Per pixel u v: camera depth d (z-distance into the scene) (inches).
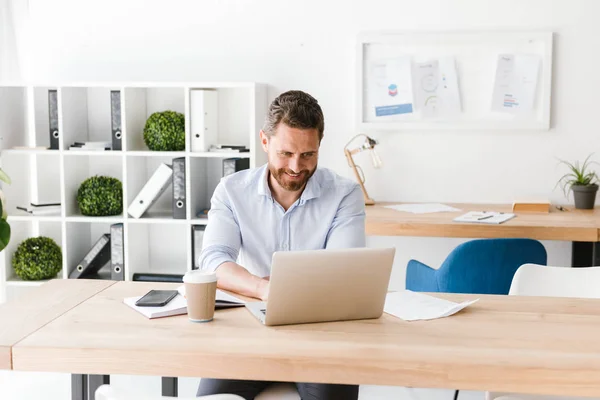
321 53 158.7
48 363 66.3
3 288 156.4
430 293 86.9
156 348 66.0
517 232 130.5
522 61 153.6
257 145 153.6
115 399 60.1
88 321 74.0
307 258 70.7
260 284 82.9
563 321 75.1
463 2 154.6
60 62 164.4
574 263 142.4
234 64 160.7
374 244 162.1
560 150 155.7
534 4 153.2
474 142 157.4
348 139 160.2
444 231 132.2
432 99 156.4
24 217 154.3
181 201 151.6
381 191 160.7
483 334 70.6
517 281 97.9
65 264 155.9
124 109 150.9
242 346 66.7
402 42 155.7
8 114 158.1
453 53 155.2
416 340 68.7
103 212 156.9
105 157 165.3
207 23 160.6
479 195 158.4
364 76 157.6
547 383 62.1
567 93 154.3
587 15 152.3
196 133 151.3
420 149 158.7
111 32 162.9
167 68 162.2
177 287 87.6
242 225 94.4
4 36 163.8
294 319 73.1
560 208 149.7
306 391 80.7
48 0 163.5
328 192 95.1
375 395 131.8
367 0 156.6
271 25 159.2
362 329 72.1
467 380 62.6
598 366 62.4
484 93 155.6
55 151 153.4
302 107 84.7
